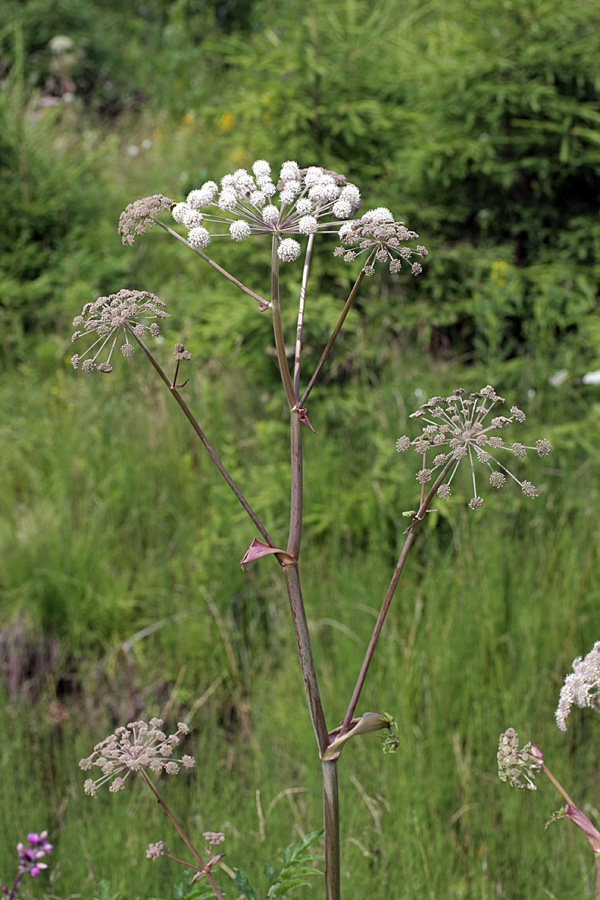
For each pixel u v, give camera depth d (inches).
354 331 199.6
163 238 262.4
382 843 106.6
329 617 147.0
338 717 126.8
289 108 206.7
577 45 205.9
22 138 265.6
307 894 97.3
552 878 103.9
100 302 59.1
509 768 59.5
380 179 221.6
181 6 466.6
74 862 108.2
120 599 156.3
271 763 125.6
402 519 159.6
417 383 188.7
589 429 177.5
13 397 218.7
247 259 202.2
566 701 58.8
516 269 207.0
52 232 265.3
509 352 211.6
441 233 218.4
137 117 399.5
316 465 174.7
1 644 150.6
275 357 197.3
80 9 430.3
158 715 138.6
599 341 192.1
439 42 228.2
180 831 63.0
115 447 191.3
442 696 126.4
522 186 222.4
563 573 147.9
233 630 150.5
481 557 148.0
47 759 130.8
